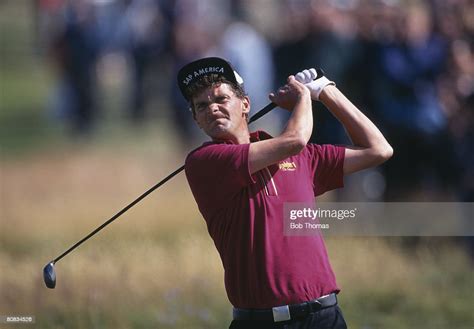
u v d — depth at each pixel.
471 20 34.72
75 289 25.69
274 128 48.31
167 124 60.47
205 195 16.34
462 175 33.12
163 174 44.66
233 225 16.09
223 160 15.98
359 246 29.31
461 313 25.80
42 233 33.91
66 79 62.47
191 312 25.06
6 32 84.19
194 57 50.16
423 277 28.39
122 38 63.19
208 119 16.56
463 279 28.23
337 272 27.80
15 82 76.00
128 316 25.06
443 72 34.41
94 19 62.53
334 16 37.94
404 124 34.56
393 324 25.16
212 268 27.88
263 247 15.89
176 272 27.27
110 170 45.56
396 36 35.62
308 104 16.45
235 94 16.70
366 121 17.28
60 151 54.25
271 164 16.00
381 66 35.31
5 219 35.41
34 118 66.00
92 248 30.12
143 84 63.34
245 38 48.69
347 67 36.47
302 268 15.88
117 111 66.31
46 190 42.28
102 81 64.50
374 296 26.62
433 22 35.25
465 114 33.38
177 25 54.25
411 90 34.81
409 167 34.62
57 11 68.69
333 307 16.12
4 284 26.16
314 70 17.44
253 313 15.96
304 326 15.85
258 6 64.12
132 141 57.53
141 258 28.42
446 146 33.53
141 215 34.94
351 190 35.78
